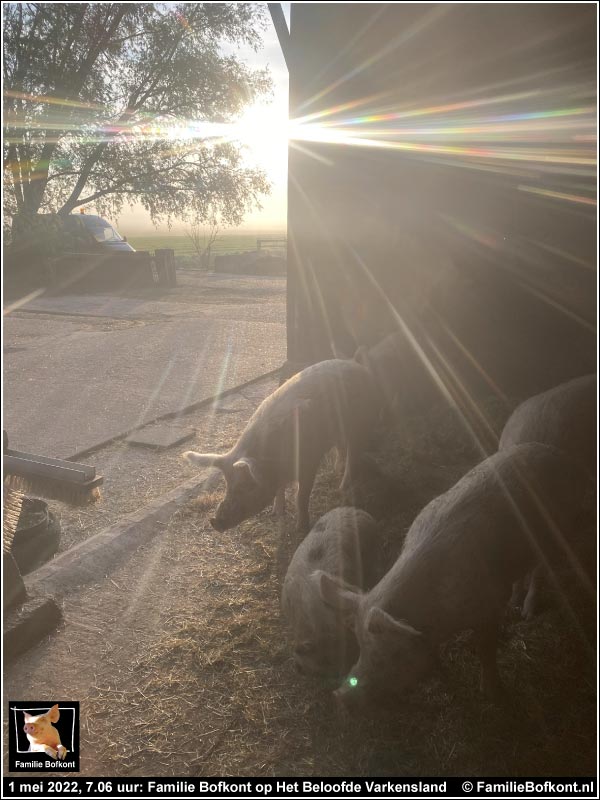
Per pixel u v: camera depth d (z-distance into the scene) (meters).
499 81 6.30
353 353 7.10
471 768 2.47
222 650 3.12
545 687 2.90
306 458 4.16
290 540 4.23
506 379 6.80
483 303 6.79
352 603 2.64
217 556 4.05
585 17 5.88
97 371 8.73
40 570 3.67
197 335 11.45
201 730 2.64
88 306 15.25
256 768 2.46
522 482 2.92
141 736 2.61
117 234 22.52
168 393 7.65
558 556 3.10
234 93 19.62
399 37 6.32
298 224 6.95
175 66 18.19
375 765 2.48
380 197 6.77
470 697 2.83
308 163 6.76
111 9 16.48
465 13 6.15
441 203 6.74
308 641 2.92
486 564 2.67
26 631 3.10
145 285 19.83
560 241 6.50
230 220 22.25
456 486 3.05
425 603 2.58
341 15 6.32
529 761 2.50
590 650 3.12
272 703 2.79
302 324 7.22
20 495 3.46
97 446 5.87
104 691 2.84
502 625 3.32
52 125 17.22
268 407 4.14
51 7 15.73
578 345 6.52
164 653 3.10
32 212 18.05
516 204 6.61
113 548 4.02
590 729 2.65
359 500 4.75
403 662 2.44
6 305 15.16
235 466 3.67
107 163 19.22
